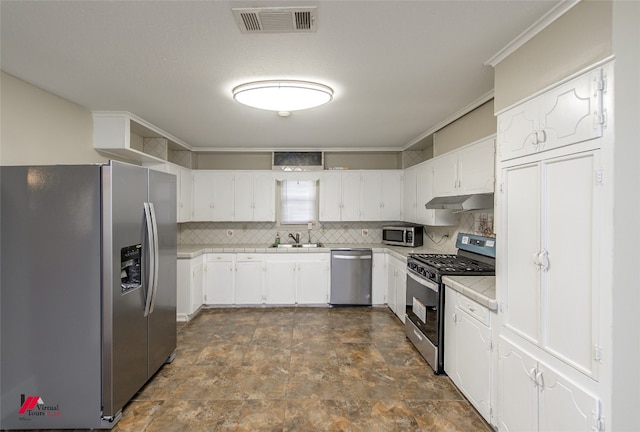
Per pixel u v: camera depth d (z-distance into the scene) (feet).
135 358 7.83
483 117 9.50
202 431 6.92
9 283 6.86
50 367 6.87
